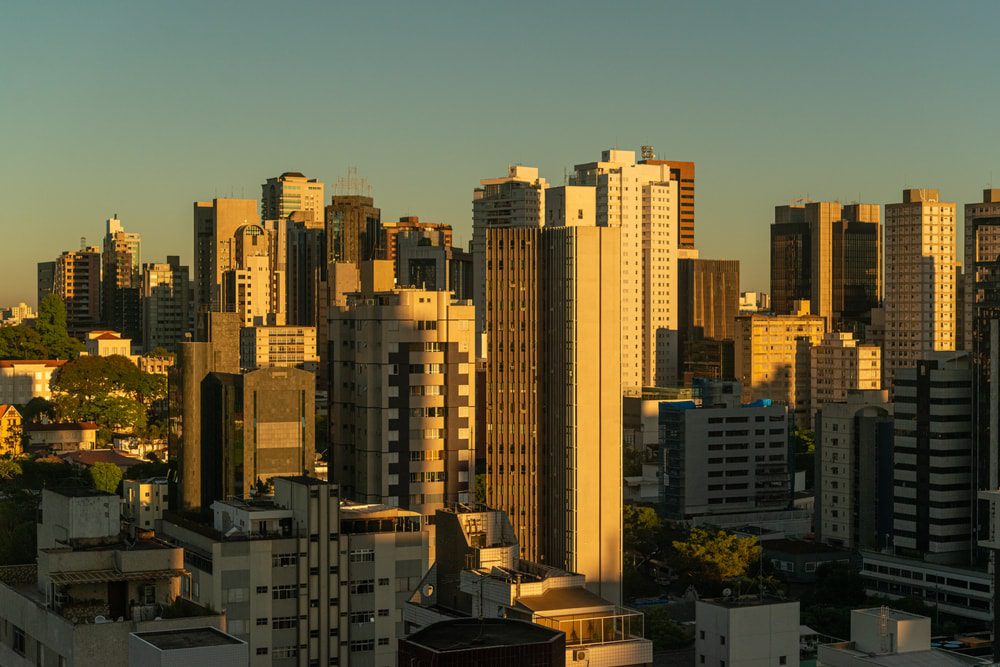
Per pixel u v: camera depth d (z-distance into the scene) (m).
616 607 184.62
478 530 197.62
